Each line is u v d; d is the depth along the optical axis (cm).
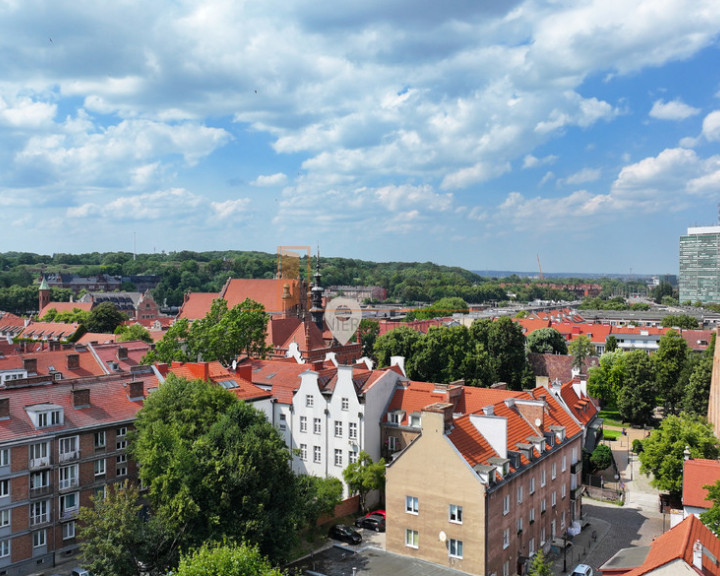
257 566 4444
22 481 6194
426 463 5853
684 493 6234
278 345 15750
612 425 13425
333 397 8038
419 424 7550
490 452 6119
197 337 11525
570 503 7631
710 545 4481
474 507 5525
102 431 6956
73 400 6950
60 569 6316
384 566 5728
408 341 13850
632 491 9206
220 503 5478
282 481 6025
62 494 6512
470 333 14850
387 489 6141
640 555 5188
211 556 4356
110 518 5147
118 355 12394
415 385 8344
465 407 7906
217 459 5653
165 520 5359
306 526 6581
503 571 5769
